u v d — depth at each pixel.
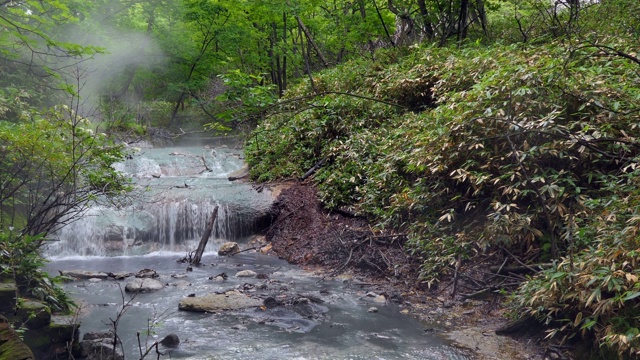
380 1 17.27
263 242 10.06
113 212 9.98
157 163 14.34
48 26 6.38
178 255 9.55
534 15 12.45
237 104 11.30
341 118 11.34
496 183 6.51
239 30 20.88
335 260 8.32
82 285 7.24
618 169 6.01
